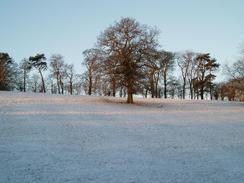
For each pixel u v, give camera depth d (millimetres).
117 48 41062
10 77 75875
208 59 71562
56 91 89812
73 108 32438
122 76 39969
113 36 41375
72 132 19031
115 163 12438
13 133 18000
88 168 11648
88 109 32250
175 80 76250
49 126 20875
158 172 11391
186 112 33969
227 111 36219
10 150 14000
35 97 42406
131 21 41938
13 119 23219
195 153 14539
